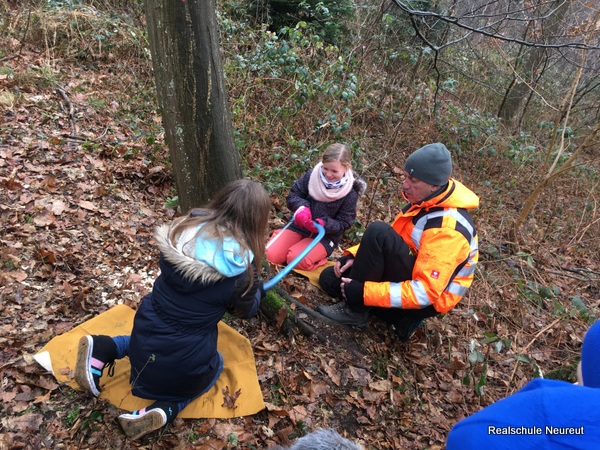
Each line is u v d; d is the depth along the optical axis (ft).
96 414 6.75
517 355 10.00
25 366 7.12
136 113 16.47
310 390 8.09
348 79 18.89
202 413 7.16
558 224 19.25
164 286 6.39
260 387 7.91
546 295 11.86
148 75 19.17
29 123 13.58
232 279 6.31
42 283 8.71
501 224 16.93
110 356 6.94
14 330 7.70
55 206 10.64
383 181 16.03
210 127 8.35
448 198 8.38
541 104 28.86
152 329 6.35
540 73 25.38
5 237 9.41
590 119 29.96
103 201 11.44
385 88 20.51
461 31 27.35
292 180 14.46
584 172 23.36
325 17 22.25
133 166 12.94
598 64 25.29
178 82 7.91
